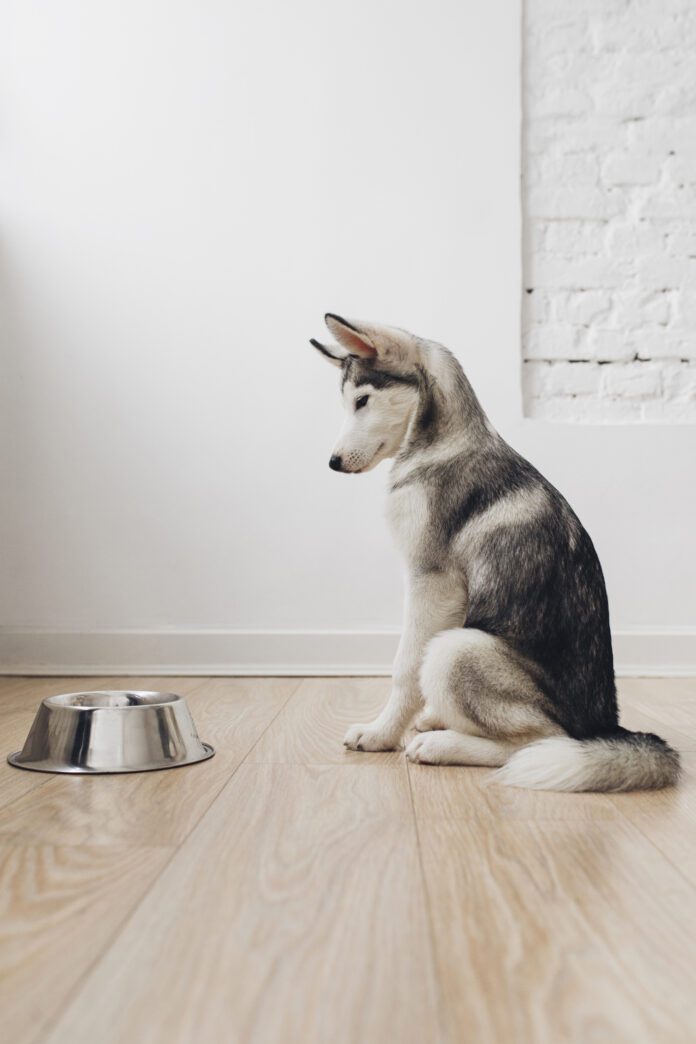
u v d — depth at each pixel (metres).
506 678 1.38
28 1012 0.64
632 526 2.66
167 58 2.74
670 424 2.68
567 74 2.73
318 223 2.71
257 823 1.12
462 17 2.72
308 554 2.67
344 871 0.95
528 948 0.76
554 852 1.02
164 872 0.94
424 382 1.52
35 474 2.70
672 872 0.96
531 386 2.71
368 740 1.54
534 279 2.71
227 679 2.56
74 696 1.61
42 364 2.71
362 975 0.70
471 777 1.36
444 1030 0.62
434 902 0.86
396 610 2.66
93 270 2.72
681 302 2.70
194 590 2.68
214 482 2.69
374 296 2.70
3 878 0.92
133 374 2.71
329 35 2.73
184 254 2.72
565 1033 0.62
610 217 2.72
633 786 1.29
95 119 2.74
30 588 2.69
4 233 2.74
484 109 2.71
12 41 2.75
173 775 1.37
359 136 2.72
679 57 2.73
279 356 2.70
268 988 0.68
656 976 0.71
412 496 1.49
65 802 1.21
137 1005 0.65
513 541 1.42
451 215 2.70
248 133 2.73
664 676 2.60
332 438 2.69
